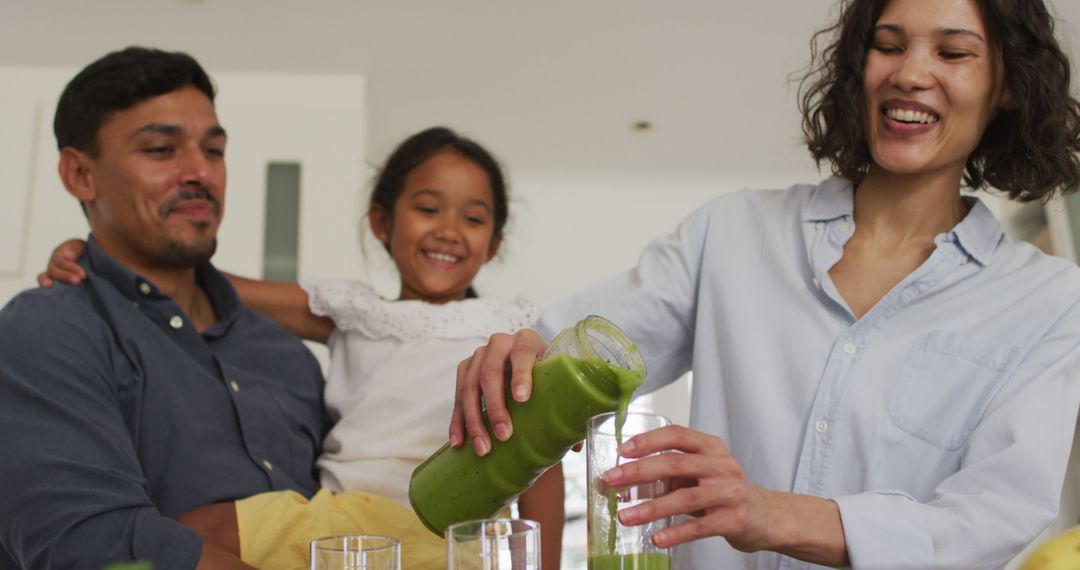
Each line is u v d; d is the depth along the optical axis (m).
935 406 1.30
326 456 1.74
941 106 1.30
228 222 3.94
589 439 0.98
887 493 1.15
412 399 1.76
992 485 1.19
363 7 3.57
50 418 1.37
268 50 3.87
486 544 0.85
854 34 1.41
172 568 1.29
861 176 1.46
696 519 0.98
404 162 2.07
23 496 1.33
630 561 0.93
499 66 3.95
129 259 1.67
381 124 4.45
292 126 4.02
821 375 1.35
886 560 1.09
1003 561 1.16
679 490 0.97
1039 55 1.32
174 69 1.65
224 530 1.42
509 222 2.55
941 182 1.38
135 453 1.43
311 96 4.04
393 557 0.89
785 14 3.55
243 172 3.97
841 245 1.40
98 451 1.37
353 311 1.86
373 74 4.04
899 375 1.32
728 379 1.42
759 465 1.36
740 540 1.04
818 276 1.38
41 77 3.94
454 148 2.07
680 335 1.53
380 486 1.67
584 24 3.65
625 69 3.95
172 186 1.62
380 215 2.13
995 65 1.33
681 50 3.80
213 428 1.54
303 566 1.43
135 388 1.48
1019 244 1.39
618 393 1.05
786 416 1.36
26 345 1.42
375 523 1.49
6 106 3.89
